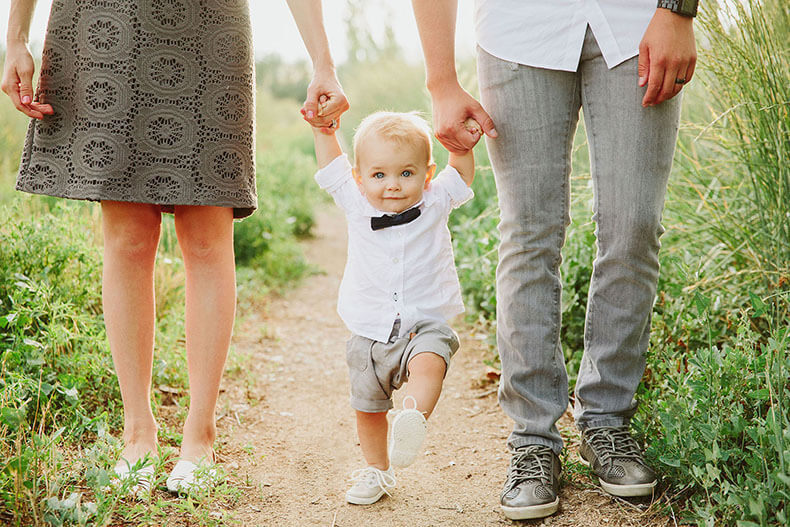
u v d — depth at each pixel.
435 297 2.21
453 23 2.14
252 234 6.02
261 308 4.99
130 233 2.28
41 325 2.83
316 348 4.18
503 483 2.40
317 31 2.25
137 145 2.17
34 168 2.24
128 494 2.14
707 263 3.12
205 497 2.24
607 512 2.11
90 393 2.80
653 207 2.08
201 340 2.36
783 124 2.85
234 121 2.29
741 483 1.88
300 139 16.80
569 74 2.11
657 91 1.99
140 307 2.32
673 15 1.95
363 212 2.22
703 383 2.10
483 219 4.92
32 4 2.25
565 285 3.25
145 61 2.16
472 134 2.14
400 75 12.29
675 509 2.07
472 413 3.08
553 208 2.15
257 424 3.01
